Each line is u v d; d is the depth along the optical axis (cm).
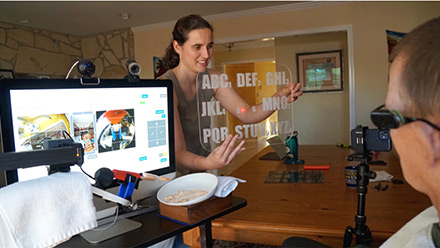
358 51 416
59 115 82
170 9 434
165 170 104
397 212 123
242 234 121
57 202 66
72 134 84
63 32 551
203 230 105
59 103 82
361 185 100
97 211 87
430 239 46
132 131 96
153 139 101
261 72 120
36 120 78
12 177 75
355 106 421
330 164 217
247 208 135
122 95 93
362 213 101
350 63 420
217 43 479
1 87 73
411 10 393
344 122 527
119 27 532
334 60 519
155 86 100
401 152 45
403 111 42
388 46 392
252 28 461
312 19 433
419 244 47
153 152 101
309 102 539
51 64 535
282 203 139
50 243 65
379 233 107
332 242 111
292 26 442
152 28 521
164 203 90
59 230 66
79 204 69
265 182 177
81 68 85
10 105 74
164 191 97
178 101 130
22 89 76
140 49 537
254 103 120
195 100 137
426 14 388
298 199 144
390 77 44
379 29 406
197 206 86
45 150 70
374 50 410
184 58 130
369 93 415
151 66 533
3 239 63
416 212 122
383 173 179
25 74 496
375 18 407
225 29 474
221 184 94
